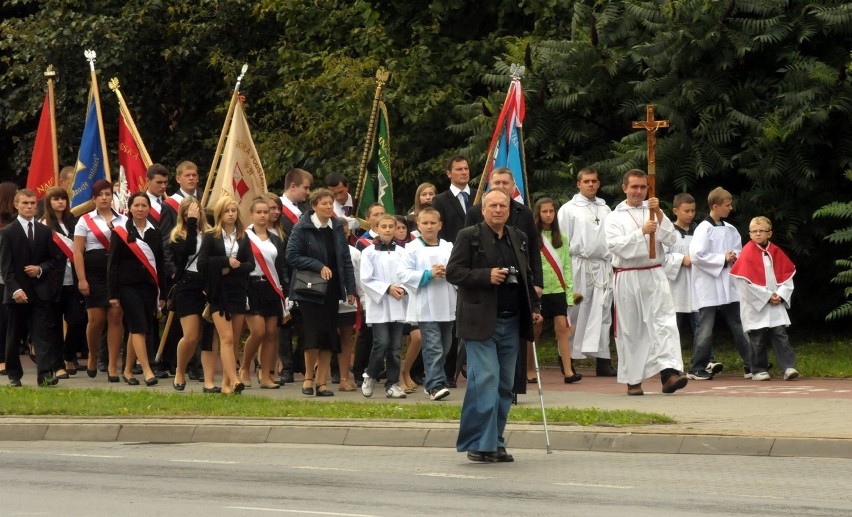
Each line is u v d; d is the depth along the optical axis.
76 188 27.86
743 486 13.77
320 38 37.78
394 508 12.55
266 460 16.14
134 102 40.62
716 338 31.97
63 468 15.47
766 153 28.72
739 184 30.39
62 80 38.84
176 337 25.42
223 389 21.88
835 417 17.80
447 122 34.62
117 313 24.22
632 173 21.56
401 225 22.41
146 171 26.94
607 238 21.52
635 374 21.30
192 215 22.09
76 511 12.52
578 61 30.56
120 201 27.67
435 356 21.30
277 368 27.17
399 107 34.00
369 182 26.50
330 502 12.91
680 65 29.39
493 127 30.92
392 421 18.00
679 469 14.97
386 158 26.53
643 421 17.42
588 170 25.61
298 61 36.81
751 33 28.86
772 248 24.11
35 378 25.52
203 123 41.47
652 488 13.70
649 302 21.28
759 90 29.44
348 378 23.19
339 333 23.05
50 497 13.32
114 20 38.78
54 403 20.09
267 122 37.97
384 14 36.72
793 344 30.28
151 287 23.81
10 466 15.67
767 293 23.83
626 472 14.80
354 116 34.47
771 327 23.94
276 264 23.67
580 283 25.45
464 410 15.64
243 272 21.81
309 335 21.84
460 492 13.52
